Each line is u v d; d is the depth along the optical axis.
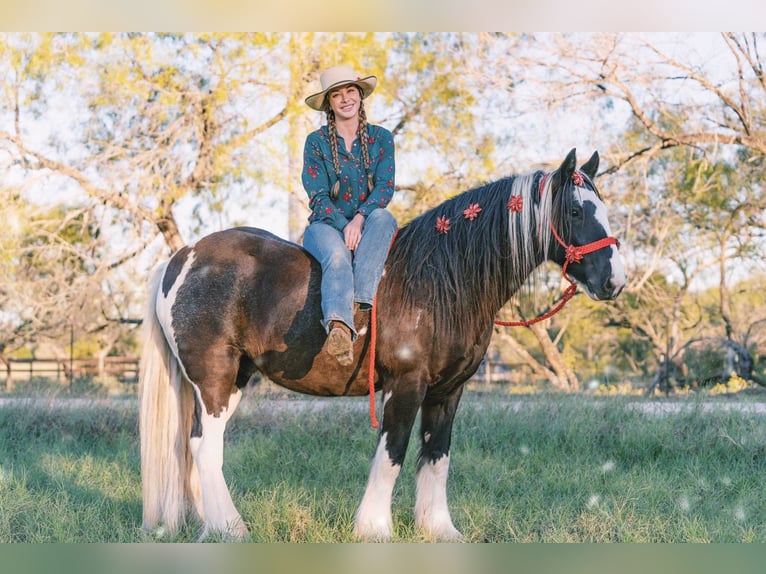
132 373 17.23
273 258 3.96
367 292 3.63
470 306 3.78
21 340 14.32
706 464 5.52
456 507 4.43
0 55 11.14
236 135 11.71
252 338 3.95
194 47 11.38
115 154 11.53
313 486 4.98
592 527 3.96
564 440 6.21
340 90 3.94
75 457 5.81
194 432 3.92
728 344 13.11
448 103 11.68
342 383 3.87
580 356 18.17
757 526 4.13
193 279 3.98
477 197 3.90
